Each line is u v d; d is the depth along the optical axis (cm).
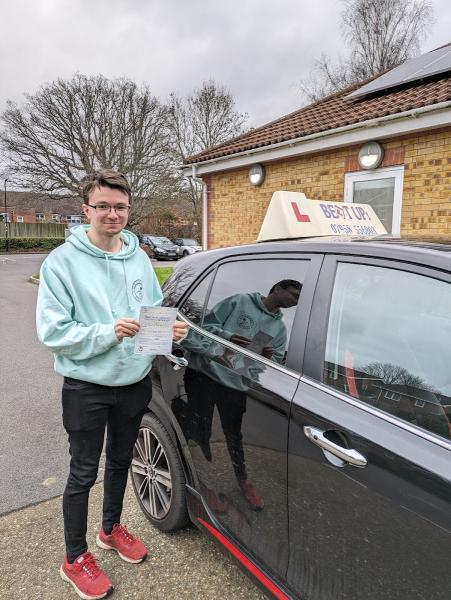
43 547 229
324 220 317
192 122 2966
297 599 152
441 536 112
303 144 699
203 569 214
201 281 226
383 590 126
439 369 130
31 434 352
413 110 545
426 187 585
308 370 157
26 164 2456
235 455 179
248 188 838
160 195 2602
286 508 155
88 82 2444
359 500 130
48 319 178
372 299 150
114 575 211
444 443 121
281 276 181
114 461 214
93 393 191
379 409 137
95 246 193
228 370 184
